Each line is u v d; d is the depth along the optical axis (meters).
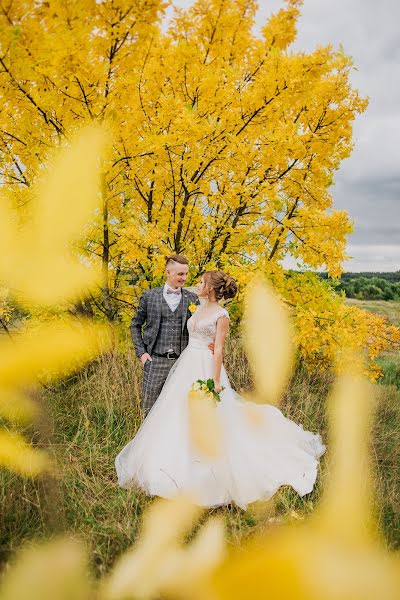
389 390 4.88
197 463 2.91
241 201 4.46
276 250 4.78
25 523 1.80
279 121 3.95
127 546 2.08
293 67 3.42
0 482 2.09
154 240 3.92
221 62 3.61
